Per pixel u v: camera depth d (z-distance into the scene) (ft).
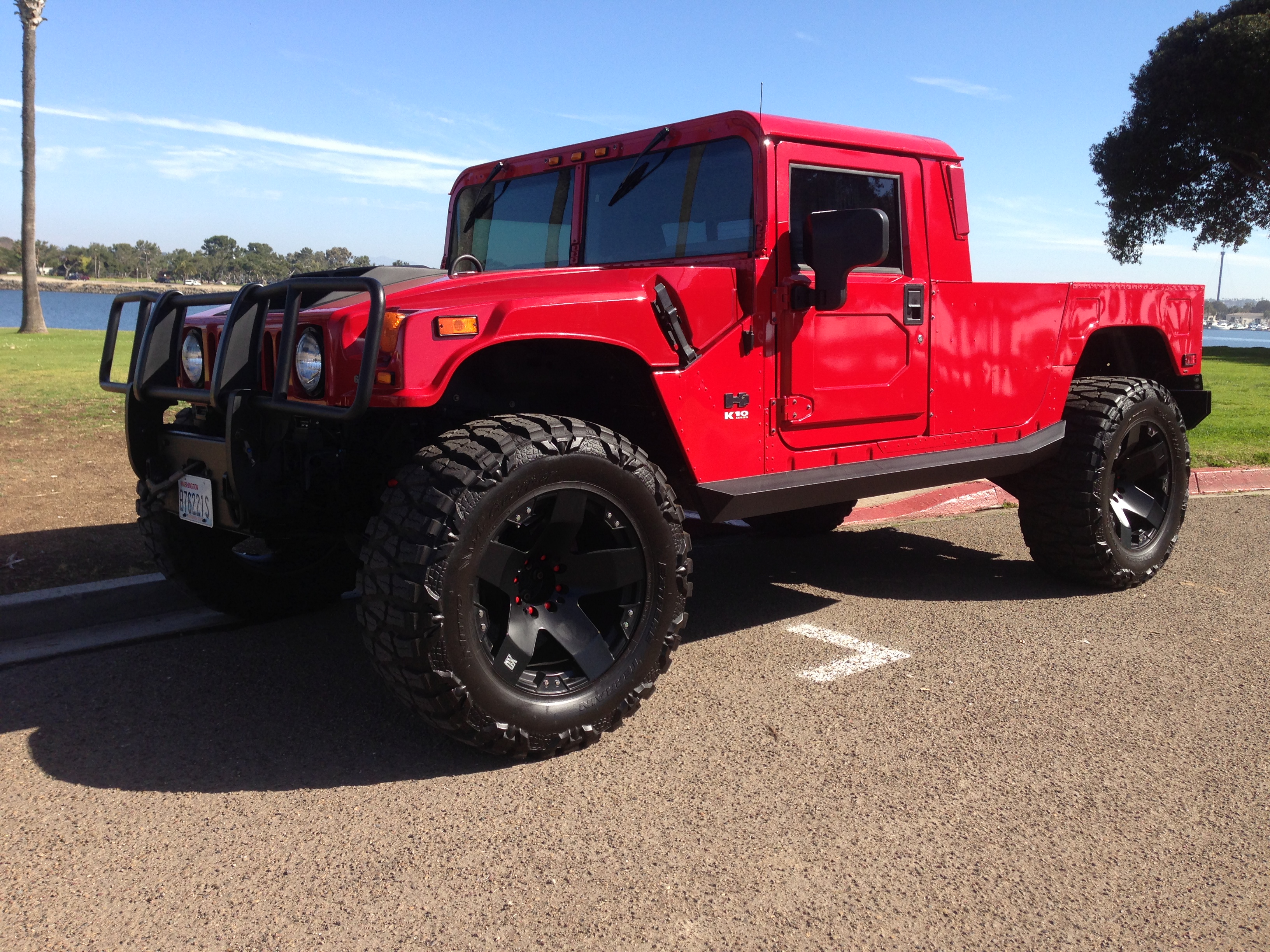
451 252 14.75
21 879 6.70
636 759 8.72
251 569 12.10
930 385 12.34
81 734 9.13
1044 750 8.89
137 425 10.46
